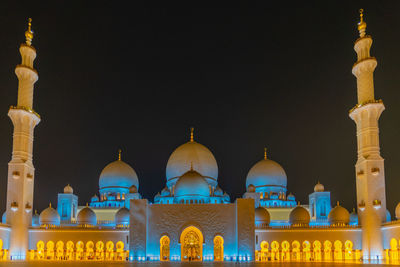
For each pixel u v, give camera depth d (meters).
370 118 78.25
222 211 78.62
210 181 93.25
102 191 102.56
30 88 81.56
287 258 78.00
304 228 78.69
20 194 77.31
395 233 69.50
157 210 79.12
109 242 79.56
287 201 100.12
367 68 79.25
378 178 76.06
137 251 76.38
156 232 78.19
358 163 79.56
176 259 76.88
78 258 79.25
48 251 79.12
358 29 82.25
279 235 78.62
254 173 102.81
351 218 89.56
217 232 77.69
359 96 80.50
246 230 75.88
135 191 98.81
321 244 77.88
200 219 78.38
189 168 92.12
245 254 74.94
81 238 79.94
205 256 76.88
